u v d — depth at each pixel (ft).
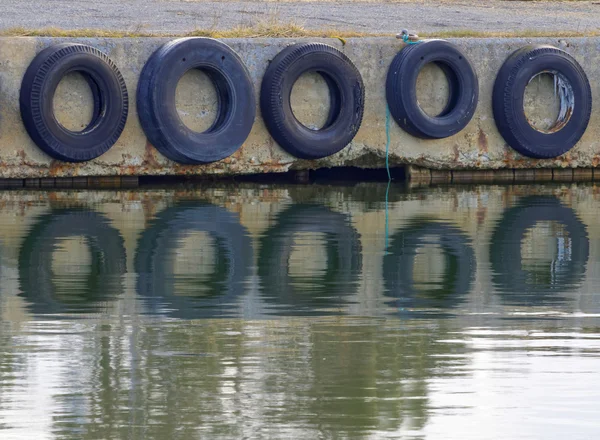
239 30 217.15
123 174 206.59
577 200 196.44
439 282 127.65
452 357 97.40
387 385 90.12
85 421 82.69
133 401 86.53
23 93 196.34
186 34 212.02
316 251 144.87
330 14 271.49
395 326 107.34
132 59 204.13
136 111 205.05
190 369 93.76
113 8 264.52
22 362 95.30
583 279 129.70
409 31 226.17
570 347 100.32
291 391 88.58
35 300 117.08
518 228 163.94
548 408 85.66
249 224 165.17
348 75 213.46
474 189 212.84
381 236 156.15
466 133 224.33
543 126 228.22
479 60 223.10
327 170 234.17
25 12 251.39
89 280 126.72
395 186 217.36
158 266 134.72
